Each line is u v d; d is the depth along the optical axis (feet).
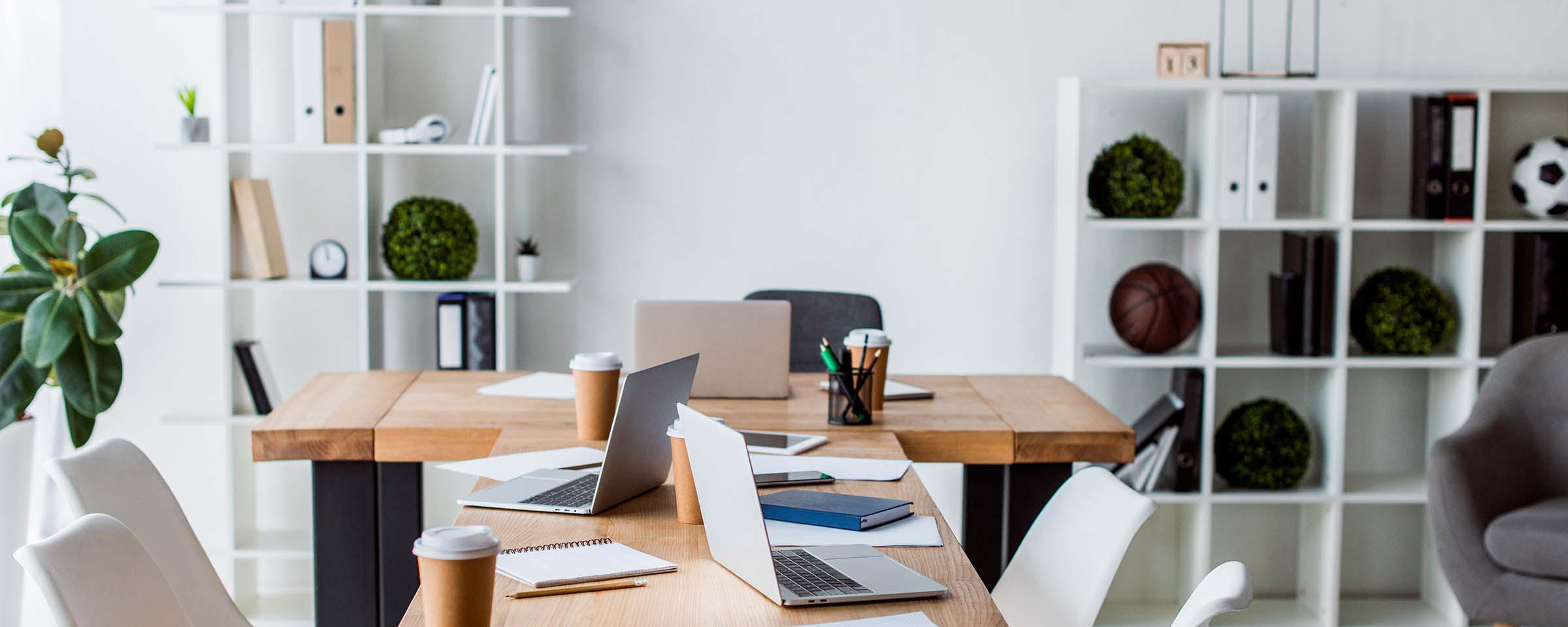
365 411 8.05
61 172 12.15
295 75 11.43
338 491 7.81
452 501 12.85
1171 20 12.49
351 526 7.84
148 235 10.39
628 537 5.46
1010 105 12.60
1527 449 11.05
